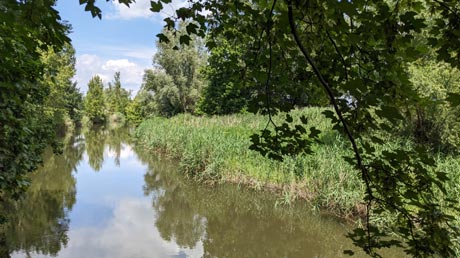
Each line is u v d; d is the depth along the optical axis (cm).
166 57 4041
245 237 1023
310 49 277
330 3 208
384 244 257
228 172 1495
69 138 3869
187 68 4166
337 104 252
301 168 1310
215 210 1273
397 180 250
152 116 4041
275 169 1378
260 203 1290
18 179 504
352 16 223
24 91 486
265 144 323
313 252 909
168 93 3956
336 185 1098
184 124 2631
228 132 1984
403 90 241
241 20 314
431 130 1148
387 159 248
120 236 1010
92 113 6900
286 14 248
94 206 1295
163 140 2400
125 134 4666
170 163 2133
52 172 1914
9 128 470
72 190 1529
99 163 2281
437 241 236
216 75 3388
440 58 229
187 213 1252
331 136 1543
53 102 2789
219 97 3384
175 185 1642
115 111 8238
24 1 222
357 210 1045
